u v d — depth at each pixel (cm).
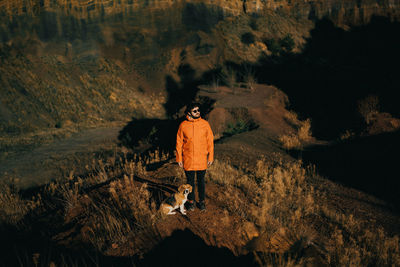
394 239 394
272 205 439
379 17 4769
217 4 3959
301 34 4531
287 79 2842
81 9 3391
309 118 1630
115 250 291
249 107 1551
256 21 4244
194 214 360
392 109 1435
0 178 1197
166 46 3672
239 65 3428
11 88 2458
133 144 1736
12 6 3011
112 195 387
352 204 622
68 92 2786
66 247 300
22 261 273
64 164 1387
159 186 459
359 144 1098
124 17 3616
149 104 3150
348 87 2388
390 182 756
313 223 459
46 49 3147
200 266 268
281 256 282
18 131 2111
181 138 342
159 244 297
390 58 3938
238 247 311
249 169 762
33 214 455
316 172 867
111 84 3186
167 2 3722
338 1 4784
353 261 327
